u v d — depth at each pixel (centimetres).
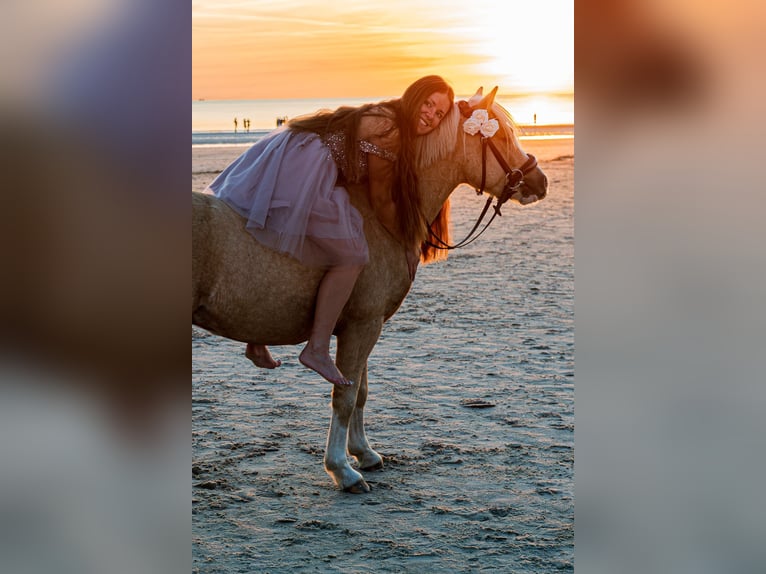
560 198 2003
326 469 414
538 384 601
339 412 412
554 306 882
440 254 443
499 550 342
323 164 370
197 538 353
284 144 371
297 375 646
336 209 367
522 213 1753
